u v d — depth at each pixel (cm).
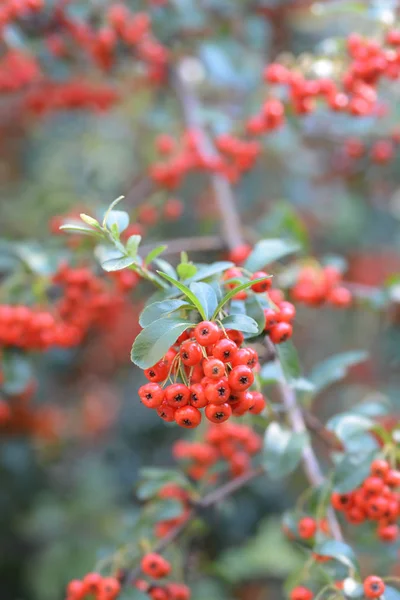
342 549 48
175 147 77
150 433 106
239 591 91
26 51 74
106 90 84
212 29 80
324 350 109
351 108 61
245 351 42
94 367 103
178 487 57
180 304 43
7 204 102
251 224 98
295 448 50
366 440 50
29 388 85
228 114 83
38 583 90
